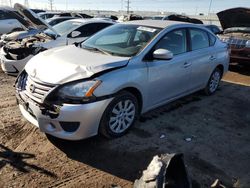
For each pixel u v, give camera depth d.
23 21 8.98
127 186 3.15
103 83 3.63
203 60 5.62
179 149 3.94
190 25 5.40
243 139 4.39
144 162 3.58
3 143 3.80
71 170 3.34
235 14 8.93
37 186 3.04
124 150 3.81
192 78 5.44
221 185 3.04
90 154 3.67
